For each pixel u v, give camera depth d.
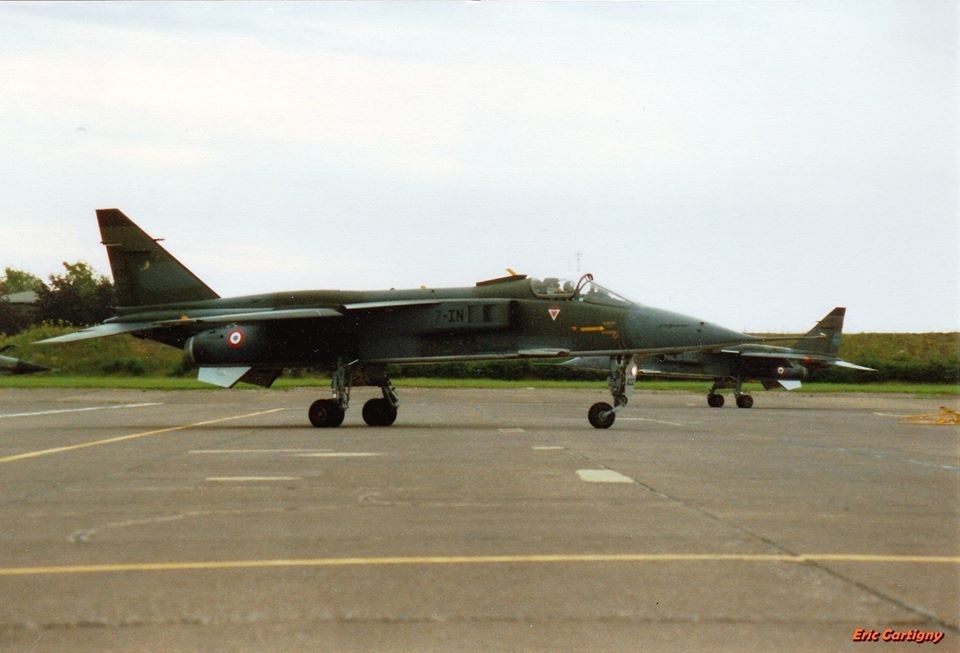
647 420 28.12
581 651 5.25
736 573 6.87
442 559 7.34
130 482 12.05
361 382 24.66
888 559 7.34
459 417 28.86
